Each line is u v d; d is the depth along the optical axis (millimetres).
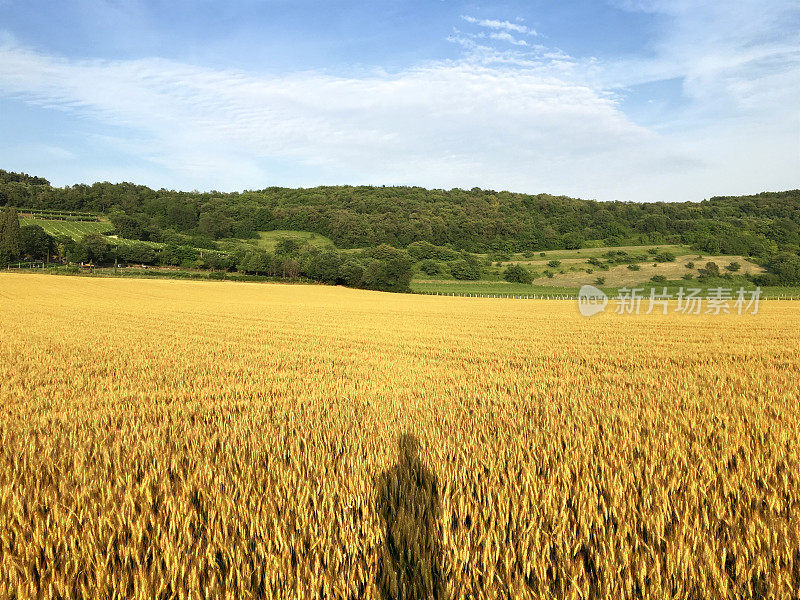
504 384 11008
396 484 4855
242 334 24484
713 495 4453
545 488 4586
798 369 12969
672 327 28578
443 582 3545
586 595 3328
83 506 4387
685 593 3348
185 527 3957
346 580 3494
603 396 9023
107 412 8562
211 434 6918
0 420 8117
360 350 18422
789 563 3635
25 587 3348
